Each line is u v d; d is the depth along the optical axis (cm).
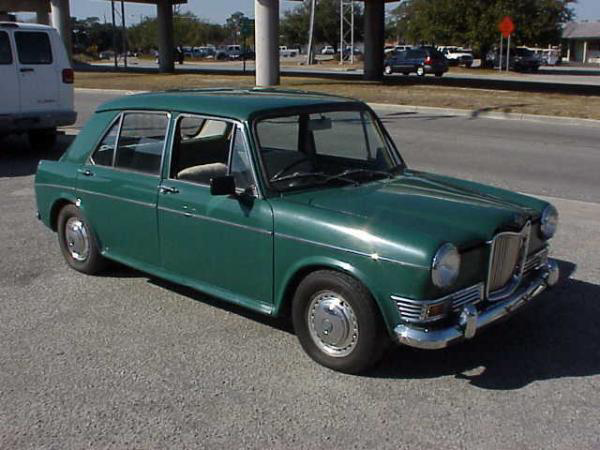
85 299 548
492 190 496
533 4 5388
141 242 531
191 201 480
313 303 427
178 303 538
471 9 5447
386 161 525
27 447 350
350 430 364
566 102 2058
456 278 389
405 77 3578
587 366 437
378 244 388
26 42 1156
